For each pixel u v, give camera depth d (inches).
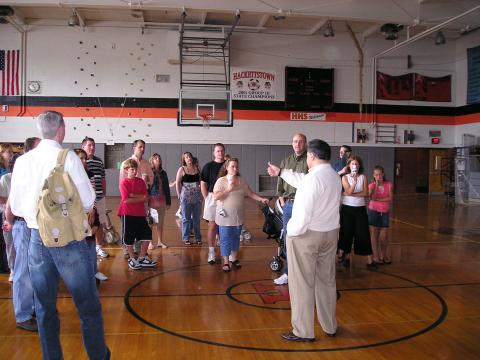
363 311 172.7
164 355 131.8
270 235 229.0
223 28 582.6
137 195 224.8
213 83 603.8
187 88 592.1
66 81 581.6
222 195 223.5
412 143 657.0
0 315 161.6
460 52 657.0
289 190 198.1
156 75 595.8
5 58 569.9
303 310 141.9
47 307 108.1
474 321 162.9
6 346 136.2
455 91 666.8
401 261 257.6
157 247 285.7
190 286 202.4
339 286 206.2
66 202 103.4
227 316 165.0
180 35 564.4
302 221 134.9
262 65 615.5
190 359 129.4
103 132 590.9
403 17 452.1
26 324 148.7
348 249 228.2
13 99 573.0
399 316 167.5
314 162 142.8
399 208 517.7
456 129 667.4
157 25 586.6
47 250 106.2
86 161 226.1
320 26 585.9
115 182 598.2
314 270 142.3
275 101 620.4
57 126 111.9
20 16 561.0
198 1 420.5
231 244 228.8
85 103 586.2
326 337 147.1
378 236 250.7
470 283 212.7
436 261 258.7
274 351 135.8
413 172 668.1
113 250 275.0
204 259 255.0
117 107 592.1
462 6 459.8
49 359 109.3
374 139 646.5
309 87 624.4
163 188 281.3
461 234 350.9
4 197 175.0
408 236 341.7
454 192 626.2
